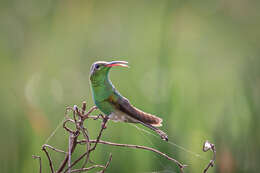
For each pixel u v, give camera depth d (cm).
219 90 1387
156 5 1673
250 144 1041
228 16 1856
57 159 1027
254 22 1812
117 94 697
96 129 1063
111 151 1028
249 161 1026
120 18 1655
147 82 1218
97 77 682
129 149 1030
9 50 1488
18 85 1289
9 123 1067
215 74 1560
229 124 1081
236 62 1609
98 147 1024
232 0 1862
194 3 1789
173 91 1128
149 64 1349
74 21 1573
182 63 1455
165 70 1239
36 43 1531
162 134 679
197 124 1108
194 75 1457
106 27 1609
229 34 1828
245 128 1062
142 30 1608
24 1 1600
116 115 694
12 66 1418
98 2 1639
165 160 1010
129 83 1239
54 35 1537
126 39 1576
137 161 1015
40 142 1046
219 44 1775
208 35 1798
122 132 1047
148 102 1130
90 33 1556
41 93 1219
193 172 1008
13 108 1125
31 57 1479
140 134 1041
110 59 1498
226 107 1109
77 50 1510
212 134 1075
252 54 1545
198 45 1742
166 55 1270
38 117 1096
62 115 1158
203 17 1812
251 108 1078
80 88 1351
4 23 1562
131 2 1695
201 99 1311
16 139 1041
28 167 1010
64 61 1470
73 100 1267
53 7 1584
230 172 1013
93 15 1617
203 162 1023
